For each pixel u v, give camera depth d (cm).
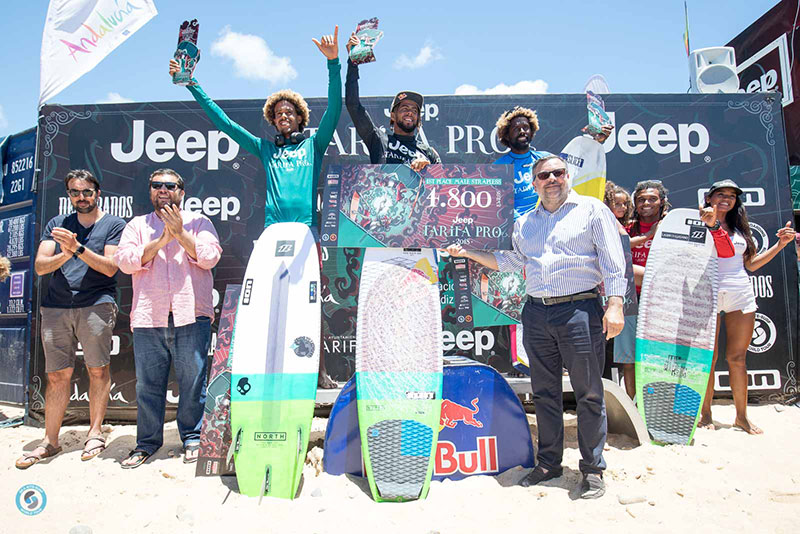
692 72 496
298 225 320
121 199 417
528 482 267
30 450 337
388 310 296
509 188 314
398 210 310
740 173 434
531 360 272
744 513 230
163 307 312
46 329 326
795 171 523
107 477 287
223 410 302
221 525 226
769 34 570
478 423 292
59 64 407
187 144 421
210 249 319
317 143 343
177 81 349
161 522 229
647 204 373
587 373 251
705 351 336
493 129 425
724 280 351
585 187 385
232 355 292
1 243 507
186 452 311
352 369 408
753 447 315
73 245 308
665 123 433
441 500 251
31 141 488
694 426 325
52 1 409
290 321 297
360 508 244
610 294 249
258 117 421
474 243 308
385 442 269
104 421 407
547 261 260
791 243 429
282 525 226
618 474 271
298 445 271
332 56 327
